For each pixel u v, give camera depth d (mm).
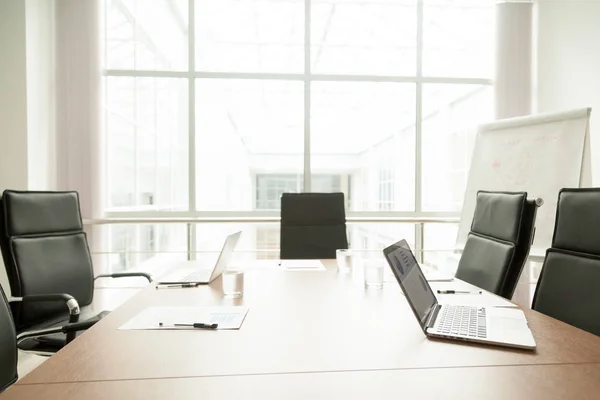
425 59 3434
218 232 3336
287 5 3432
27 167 2732
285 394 653
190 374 727
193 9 3229
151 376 717
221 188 4781
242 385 685
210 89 3662
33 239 1696
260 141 5660
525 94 3279
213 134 4094
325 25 3738
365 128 5426
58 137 2973
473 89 3615
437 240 3479
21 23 2699
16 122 2719
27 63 2721
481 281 1559
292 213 2357
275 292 1361
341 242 2332
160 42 3494
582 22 2863
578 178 2428
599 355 816
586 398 640
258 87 3633
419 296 1062
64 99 2973
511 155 2807
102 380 700
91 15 2977
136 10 3527
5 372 1093
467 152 3723
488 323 988
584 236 1215
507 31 3264
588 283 1156
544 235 2533
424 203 3471
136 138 3988
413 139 3477
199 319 1047
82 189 2977
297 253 2307
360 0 3375
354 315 1095
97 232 3014
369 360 792
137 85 3717
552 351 837
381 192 4781
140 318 1058
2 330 1091
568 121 2543
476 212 1789
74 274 1839
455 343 885
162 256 3754
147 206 3785
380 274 1443
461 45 3496
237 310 1136
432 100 3572
